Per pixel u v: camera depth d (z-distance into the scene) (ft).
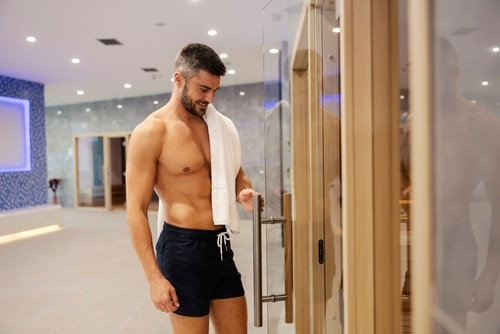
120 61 19.08
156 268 3.95
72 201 32.68
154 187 4.45
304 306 5.28
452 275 1.40
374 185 2.10
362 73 2.10
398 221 2.03
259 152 24.76
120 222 24.35
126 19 13.66
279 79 9.12
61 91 26.63
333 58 3.66
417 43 1.39
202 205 4.36
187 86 4.15
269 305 6.05
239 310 4.62
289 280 5.48
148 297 10.81
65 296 10.94
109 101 30.60
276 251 6.04
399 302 2.05
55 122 33.01
